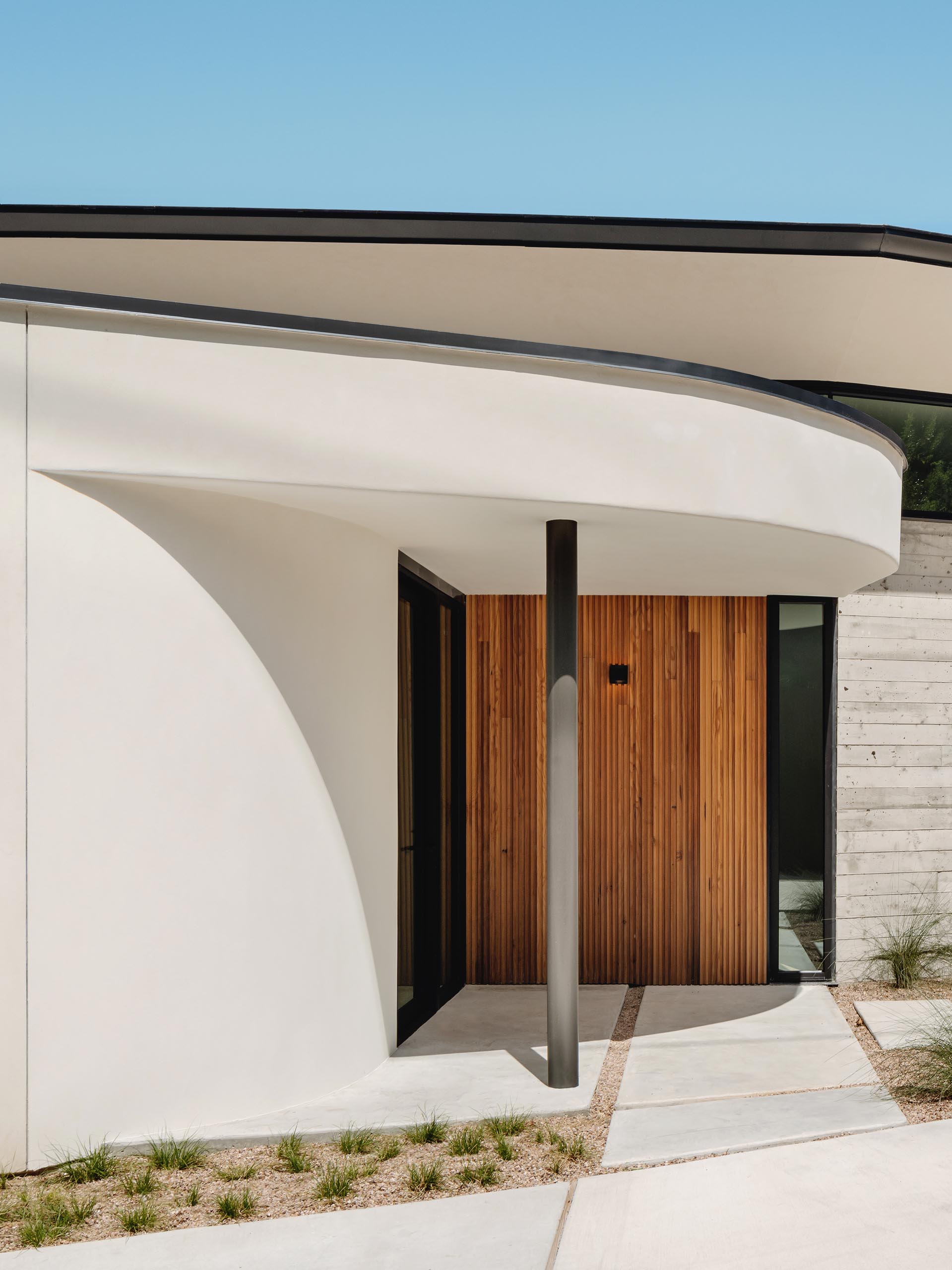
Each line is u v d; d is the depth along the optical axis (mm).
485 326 7891
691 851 8375
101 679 4543
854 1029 7008
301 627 5328
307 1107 5125
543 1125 4988
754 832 8367
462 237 7301
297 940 5207
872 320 7980
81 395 4445
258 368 4523
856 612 8547
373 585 5996
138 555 4645
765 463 5262
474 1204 4020
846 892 8406
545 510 5000
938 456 8805
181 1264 3537
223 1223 3869
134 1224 3822
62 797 4438
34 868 4371
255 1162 4492
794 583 7496
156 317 4430
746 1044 6539
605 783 8406
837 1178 4273
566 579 5352
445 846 8094
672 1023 7066
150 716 4656
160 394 4473
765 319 7895
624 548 6074
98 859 4504
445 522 5469
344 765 5652
